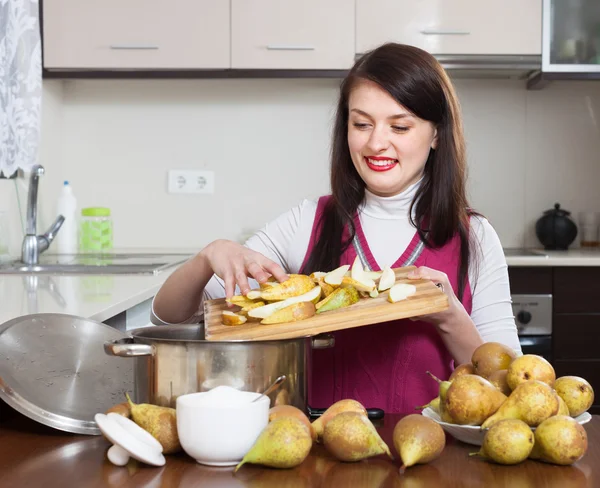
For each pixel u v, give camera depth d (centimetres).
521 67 317
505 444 77
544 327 298
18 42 258
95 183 355
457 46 314
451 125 138
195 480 75
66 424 94
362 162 134
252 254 119
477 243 146
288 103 351
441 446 78
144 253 321
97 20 315
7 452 86
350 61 314
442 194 142
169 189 354
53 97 340
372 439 78
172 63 315
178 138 353
